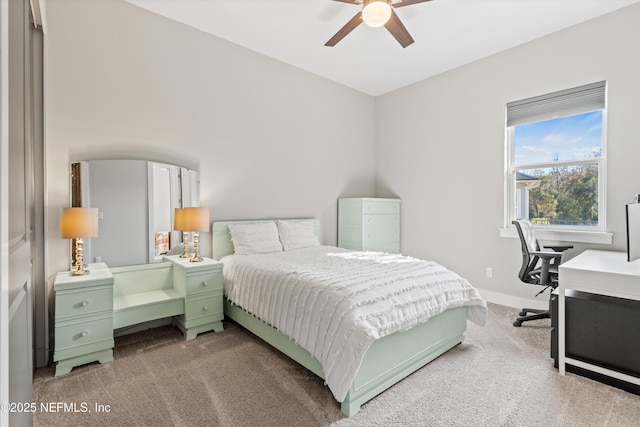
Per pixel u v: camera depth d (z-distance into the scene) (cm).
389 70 398
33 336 221
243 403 176
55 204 241
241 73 345
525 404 175
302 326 196
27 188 133
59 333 203
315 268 243
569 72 299
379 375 183
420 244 427
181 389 189
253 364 219
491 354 233
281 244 351
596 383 195
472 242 373
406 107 445
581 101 293
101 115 261
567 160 311
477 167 368
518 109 336
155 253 285
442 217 402
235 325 292
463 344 250
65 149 245
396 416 165
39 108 228
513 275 340
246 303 253
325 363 174
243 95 347
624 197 271
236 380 199
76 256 228
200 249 319
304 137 404
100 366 215
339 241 441
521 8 271
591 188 298
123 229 269
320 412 169
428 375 205
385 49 346
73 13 249
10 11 90
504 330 277
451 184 393
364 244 409
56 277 221
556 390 188
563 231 302
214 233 323
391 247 440
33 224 223
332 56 364
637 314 185
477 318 251
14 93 94
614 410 169
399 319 186
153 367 214
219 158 330
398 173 455
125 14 273
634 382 182
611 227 278
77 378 201
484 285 363
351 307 177
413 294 205
